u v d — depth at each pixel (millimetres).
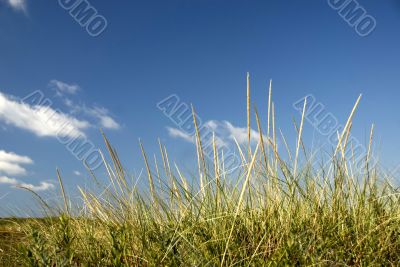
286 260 1154
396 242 1331
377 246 1317
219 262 1210
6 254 1401
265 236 1275
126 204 1426
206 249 1261
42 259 1164
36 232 1229
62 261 1180
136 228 1355
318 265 1165
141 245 1329
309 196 1466
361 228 1396
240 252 1239
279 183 1443
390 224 1416
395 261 1275
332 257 1245
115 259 1209
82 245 1385
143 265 1275
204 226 1352
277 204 1417
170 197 1426
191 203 1396
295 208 1428
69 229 1342
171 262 1214
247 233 1359
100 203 1483
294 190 1423
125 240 1275
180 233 1268
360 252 1275
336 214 1431
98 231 1477
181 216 1363
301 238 1273
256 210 1438
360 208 1450
